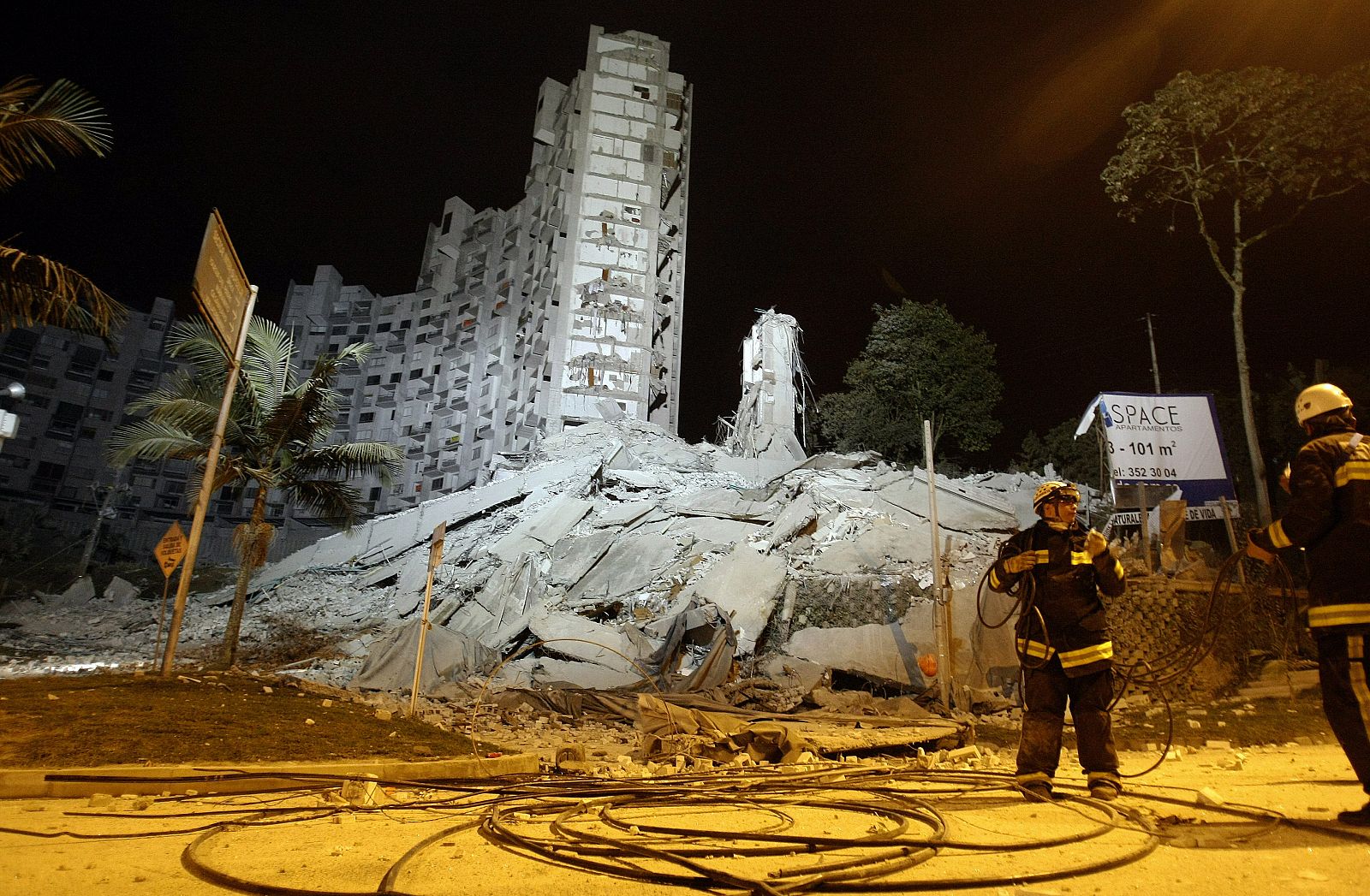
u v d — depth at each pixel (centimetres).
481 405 6056
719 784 538
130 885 284
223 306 1056
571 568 2509
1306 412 424
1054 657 481
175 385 1695
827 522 2427
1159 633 1750
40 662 2175
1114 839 341
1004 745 1248
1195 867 292
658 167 5159
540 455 3769
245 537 1689
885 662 1800
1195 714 1414
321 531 5134
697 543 2469
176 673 1070
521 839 338
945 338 3531
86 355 6594
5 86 1161
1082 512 2527
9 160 1199
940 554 2139
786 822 392
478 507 3228
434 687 1775
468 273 6675
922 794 479
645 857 306
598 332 4791
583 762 798
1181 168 2323
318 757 670
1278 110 2186
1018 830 362
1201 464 1981
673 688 1731
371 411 7062
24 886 283
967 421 3506
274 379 1769
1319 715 1305
